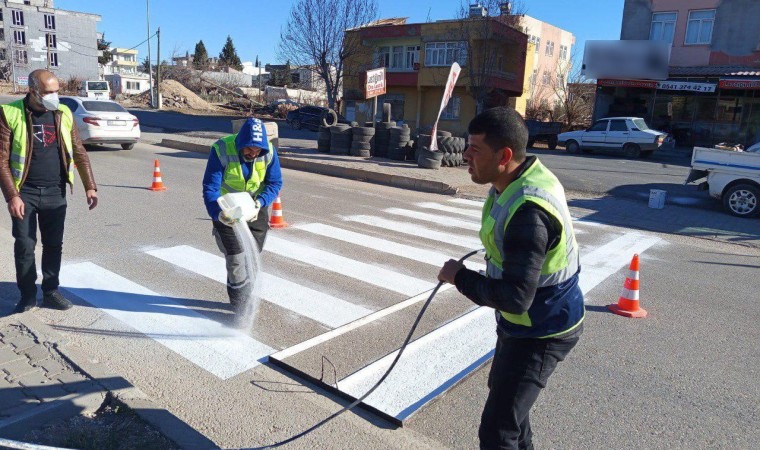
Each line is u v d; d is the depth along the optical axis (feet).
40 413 10.12
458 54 105.40
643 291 20.35
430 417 11.35
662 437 11.06
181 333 14.64
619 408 12.09
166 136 71.92
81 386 11.11
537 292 7.42
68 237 23.38
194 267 20.13
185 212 29.07
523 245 6.82
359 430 10.73
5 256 20.16
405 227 28.63
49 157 14.60
